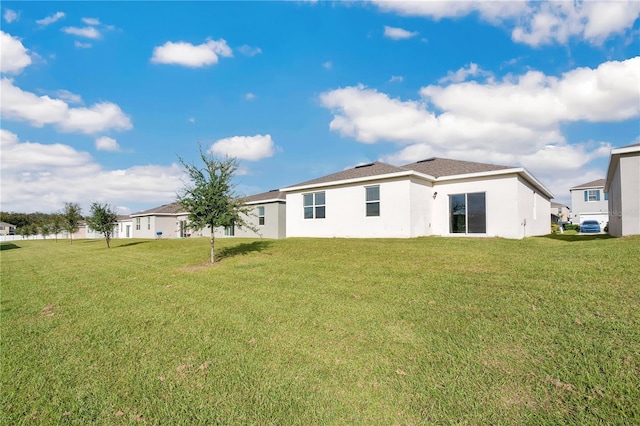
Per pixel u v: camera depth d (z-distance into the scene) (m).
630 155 11.75
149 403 3.17
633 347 3.50
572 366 3.31
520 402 2.88
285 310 5.67
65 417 3.00
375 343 4.21
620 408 2.70
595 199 34.91
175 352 4.30
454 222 16.03
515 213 14.13
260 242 16.67
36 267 13.62
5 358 4.29
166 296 7.18
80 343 4.75
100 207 22.58
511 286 5.90
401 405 2.97
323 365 3.76
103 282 9.23
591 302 4.77
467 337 4.14
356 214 16.67
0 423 2.93
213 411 3.00
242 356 4.08
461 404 2.92
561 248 9.67
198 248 16.80
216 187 11.18
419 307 5.29
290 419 2.85
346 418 2.83
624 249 7.89
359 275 7.66
